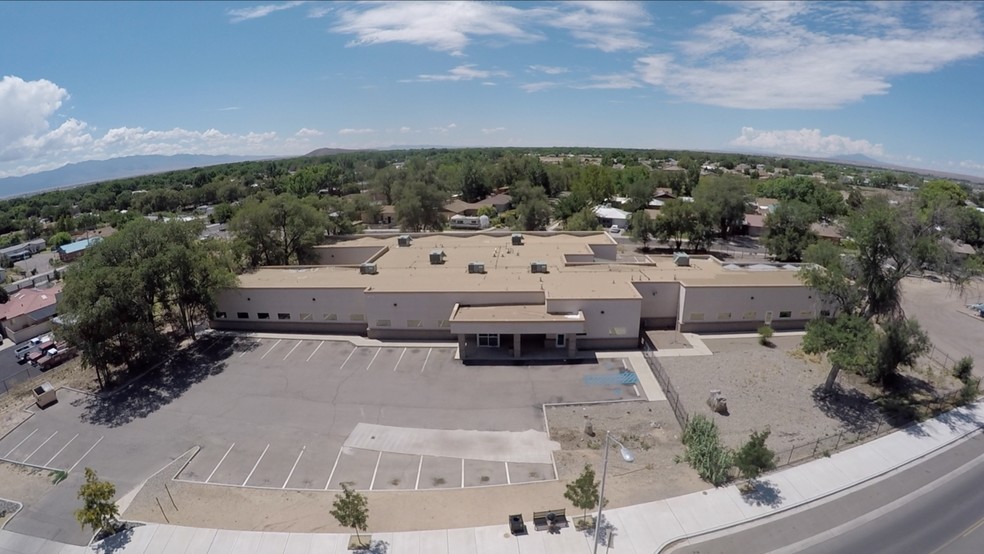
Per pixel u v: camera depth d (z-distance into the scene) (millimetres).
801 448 30078
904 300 56188
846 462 28875
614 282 46875
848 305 35406
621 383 37469
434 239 67500
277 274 52094
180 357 43250
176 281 43125
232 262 51781
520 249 60406
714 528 24266
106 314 37406
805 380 37375
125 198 171250
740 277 48062
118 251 41219
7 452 32000
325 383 38312
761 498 26125
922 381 37469
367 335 46750
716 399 33594
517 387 37188
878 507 25656
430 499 26406
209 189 171500
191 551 23562
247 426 33250
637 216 78312
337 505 22797
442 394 36438
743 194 88000
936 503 25875
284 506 26219
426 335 45688
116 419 34781
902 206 34219
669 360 40719
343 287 46469
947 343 44719
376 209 108000
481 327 40875
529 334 42188
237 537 24250
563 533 23984
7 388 40844
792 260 68688
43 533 25453
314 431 32500
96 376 41062
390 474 28422
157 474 29000
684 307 45375
